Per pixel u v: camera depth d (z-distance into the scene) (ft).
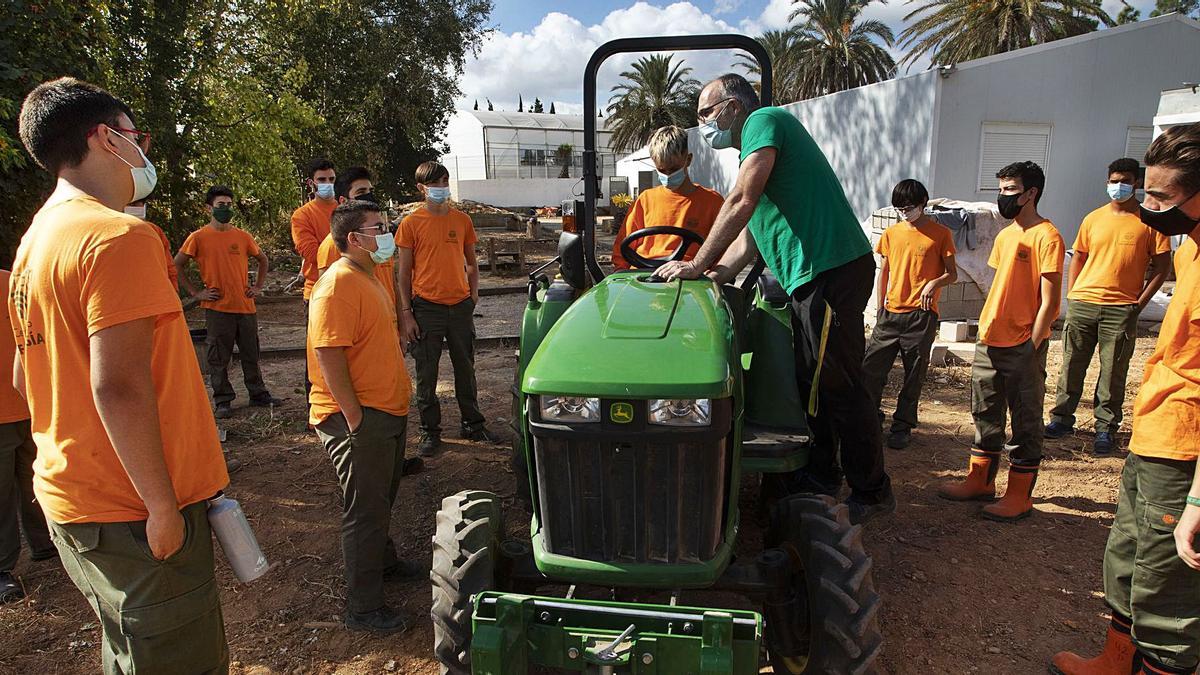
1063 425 18.47
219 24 43.78
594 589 10.80
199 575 6.98
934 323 17.31
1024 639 10.50
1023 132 47.88
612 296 9.39
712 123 10.63
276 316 36.22
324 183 19.70
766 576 8.29
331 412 10.63
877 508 10.94
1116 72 48.52
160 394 6.70
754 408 10.22
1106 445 17.24
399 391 10.94
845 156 54.90
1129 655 9.02
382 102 72.08
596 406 7.41
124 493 6.49
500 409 21.39
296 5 51.55
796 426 9.99
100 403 6.10
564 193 151.84
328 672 10.11
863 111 52.34
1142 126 49.88
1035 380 13.56
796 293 10.48
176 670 6.95
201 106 40.73
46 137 6.47
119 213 6.46
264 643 10.72
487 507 8.86
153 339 6.45
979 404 14.40
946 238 16.96
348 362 10.40
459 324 17.84
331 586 12.28
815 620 7.82
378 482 10.71
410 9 71.92
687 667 6.94
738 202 9.77
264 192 45.19
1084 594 11.58
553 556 7.96
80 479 6.43
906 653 10.21
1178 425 7.55
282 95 46.83
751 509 14.10
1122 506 8.76
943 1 101.76
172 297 6.50
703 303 9.00
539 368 7.71
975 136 47.11
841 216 10.21
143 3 36.32
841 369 10.30
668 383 7.28
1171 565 7.79
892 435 17.98
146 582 6.63
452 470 16.88
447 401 22.29
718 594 10.89
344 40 66.18
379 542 10.87
